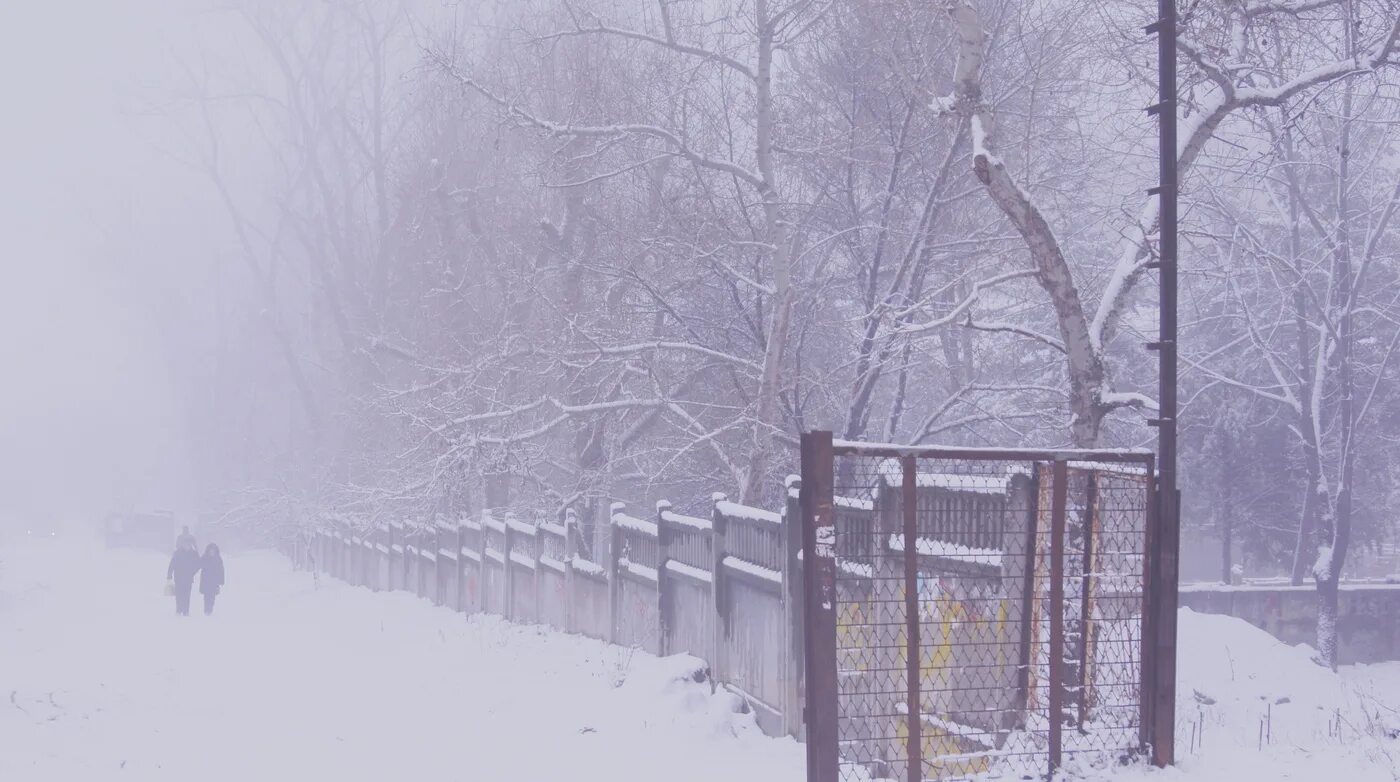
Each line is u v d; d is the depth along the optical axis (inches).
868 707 332.5
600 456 979.3
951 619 340.2
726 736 420.8
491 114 979.3
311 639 825.5
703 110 807.1
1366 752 329.1
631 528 606.2
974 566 336.2
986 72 713.0
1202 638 771.4
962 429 855.1
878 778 324.2
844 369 848.9
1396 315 1334.9
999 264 746.2
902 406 911.7
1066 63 705.6
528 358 930.1
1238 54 495.5
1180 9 479.8
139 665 688.4
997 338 831.7
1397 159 1210.6
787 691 409.7
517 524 843.4
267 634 875.4
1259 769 314.0
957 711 335.6
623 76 845.8
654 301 853.8
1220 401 1589.6
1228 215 753.6
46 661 706.8
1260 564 1744.6
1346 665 1270.9
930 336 780.0
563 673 558.6
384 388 1148.5
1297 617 1284.4
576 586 703.1
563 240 942.4
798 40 780.6
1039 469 328.2
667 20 732.0
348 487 1285.7
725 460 764.6
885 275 845.8
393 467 1188.5
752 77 734.5
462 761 402.0
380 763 404.2
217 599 1373.0
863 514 363.9
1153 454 330.0
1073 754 325.7
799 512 406.3
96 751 438.0
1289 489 1582.2
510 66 1042.7
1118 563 340.2
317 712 517.3
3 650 778.2
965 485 340.8
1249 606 1274.6
